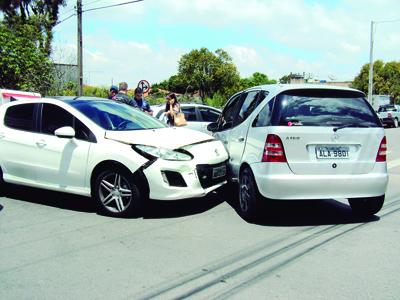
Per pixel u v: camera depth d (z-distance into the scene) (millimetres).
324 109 5301
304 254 4418
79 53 21375
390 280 3773
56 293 3566
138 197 5668
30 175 6523
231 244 4738
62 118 6336
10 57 17812
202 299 3436
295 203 6641
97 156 5844
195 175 5715
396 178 9117
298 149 5102
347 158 5227
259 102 5836
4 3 31344
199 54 61875
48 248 4633
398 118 31656
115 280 3811
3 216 5898
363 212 5785
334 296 3465
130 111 6930
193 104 12055
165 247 4645
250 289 3602
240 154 5953
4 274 3959
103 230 5254
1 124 6863
